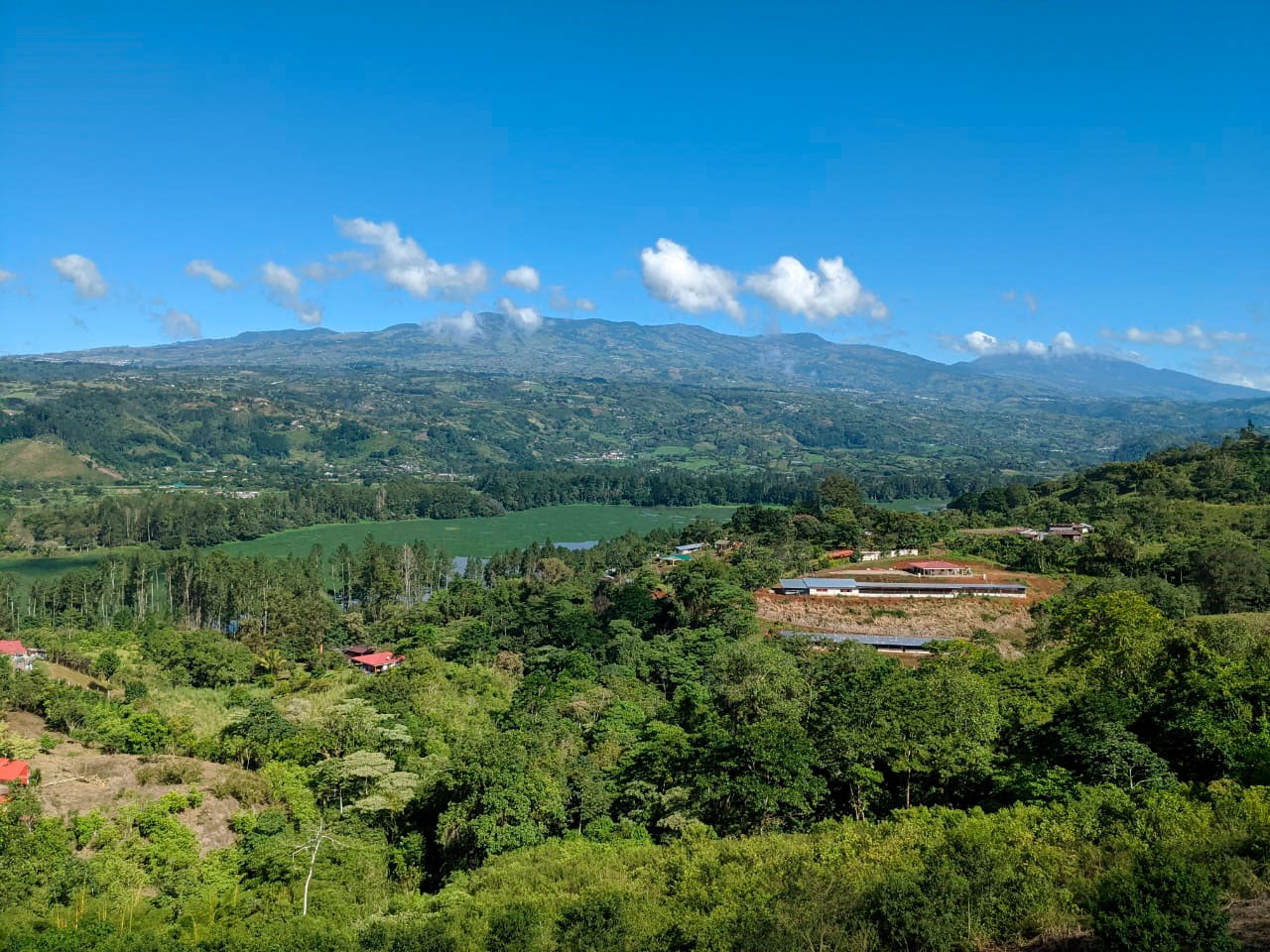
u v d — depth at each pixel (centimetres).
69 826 3412
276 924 2791
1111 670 4084
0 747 4219
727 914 2177
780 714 4078
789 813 3241
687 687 5306
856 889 2172
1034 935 1825
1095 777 2819
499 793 3547
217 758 4531
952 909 1897
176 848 3341
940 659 5053
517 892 2880
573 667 6378
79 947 2402
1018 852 2230
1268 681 3083
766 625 7681
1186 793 2573
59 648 7650
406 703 5434
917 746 3209
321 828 3412
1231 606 7562
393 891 3403
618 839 3412
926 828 2661
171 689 7006
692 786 3444
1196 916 1466
